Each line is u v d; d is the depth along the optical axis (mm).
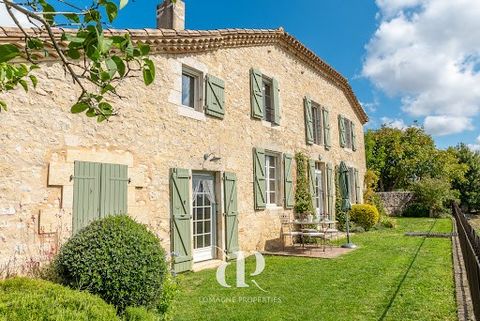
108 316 2412
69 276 3506
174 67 6648
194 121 6922
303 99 10891
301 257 7477
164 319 3791
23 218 4410
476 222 19469
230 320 3879
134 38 5812
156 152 6117
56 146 4797
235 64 8227
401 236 10484
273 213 8891
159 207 6059
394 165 24906
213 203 7406
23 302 2193
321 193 11625
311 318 3889
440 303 4195
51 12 1352
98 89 5301
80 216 4922
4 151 4320
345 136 13945
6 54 1299
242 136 8156
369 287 4977
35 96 4648
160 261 3811
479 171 24766
